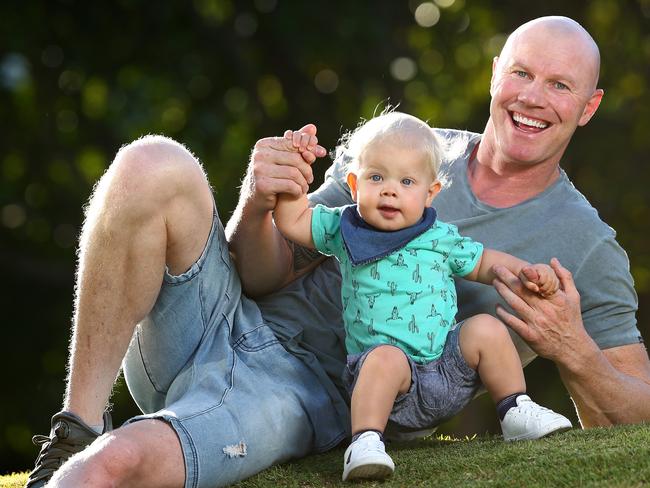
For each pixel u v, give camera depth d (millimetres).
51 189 14195
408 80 13750
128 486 4152
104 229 4504
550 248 5141
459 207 5246
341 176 5395
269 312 5094
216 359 4695
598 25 13867
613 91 13852
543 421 4586
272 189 4762
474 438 5199
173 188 4551
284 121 13727
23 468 14445
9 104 13688
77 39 12969
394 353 4535
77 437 4453
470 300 5160
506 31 13852
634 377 5145
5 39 12773
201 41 13211
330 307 5078
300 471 4605
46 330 14453
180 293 4707
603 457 4223
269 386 4672
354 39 13305
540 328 4867
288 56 13477
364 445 4312
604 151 13844
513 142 5148
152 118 12875
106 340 4551
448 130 5547
